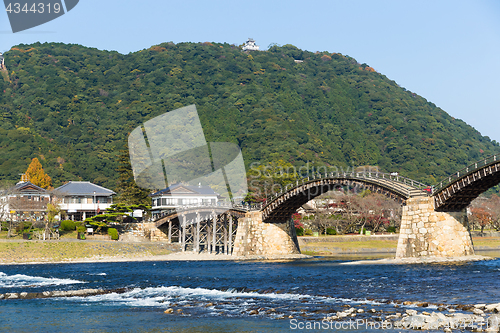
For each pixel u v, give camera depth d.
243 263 77.88
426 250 67.00
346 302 32.56
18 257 87.00
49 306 33.25
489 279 44.66
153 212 111.56
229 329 25.42
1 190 117.19
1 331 25.98
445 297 34.31
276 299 34.56
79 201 127.00
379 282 44.22
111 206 113.00
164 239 110.88
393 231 129.38
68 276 57.12
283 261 80.94
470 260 65.69
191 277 53.44
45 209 113.75
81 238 105.19
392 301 32.25
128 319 28.50
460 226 68.06
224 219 98.56
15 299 36.53
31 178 167.62
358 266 64.06
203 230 107.88
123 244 99.38
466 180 61.94
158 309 31.59
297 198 86.06
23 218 112.38
